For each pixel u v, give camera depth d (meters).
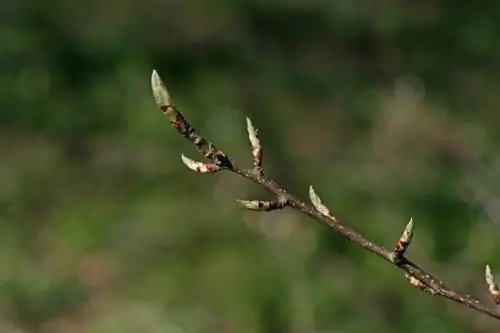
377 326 8.60
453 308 8.84
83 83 13.16
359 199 10.66
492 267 9.57
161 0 15.88
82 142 11.81
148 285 9.24
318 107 13.16
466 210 10.48
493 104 13.38
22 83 12.87
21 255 9.57
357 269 9.27
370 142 12.23
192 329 8.63
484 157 11.83
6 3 14.83
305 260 9.33
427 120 12.77
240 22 15.48
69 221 10.14
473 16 15.59
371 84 14.02
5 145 11.66
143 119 12.06
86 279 9.35
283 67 14.26
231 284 9.05
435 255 9.75
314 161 11.63
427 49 14.85
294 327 8.65
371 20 15.52
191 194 10.64
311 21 15.62
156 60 13.85
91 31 14.44
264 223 10.04
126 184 10.88
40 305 8.98
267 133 12.26
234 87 13.37
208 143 2.51
